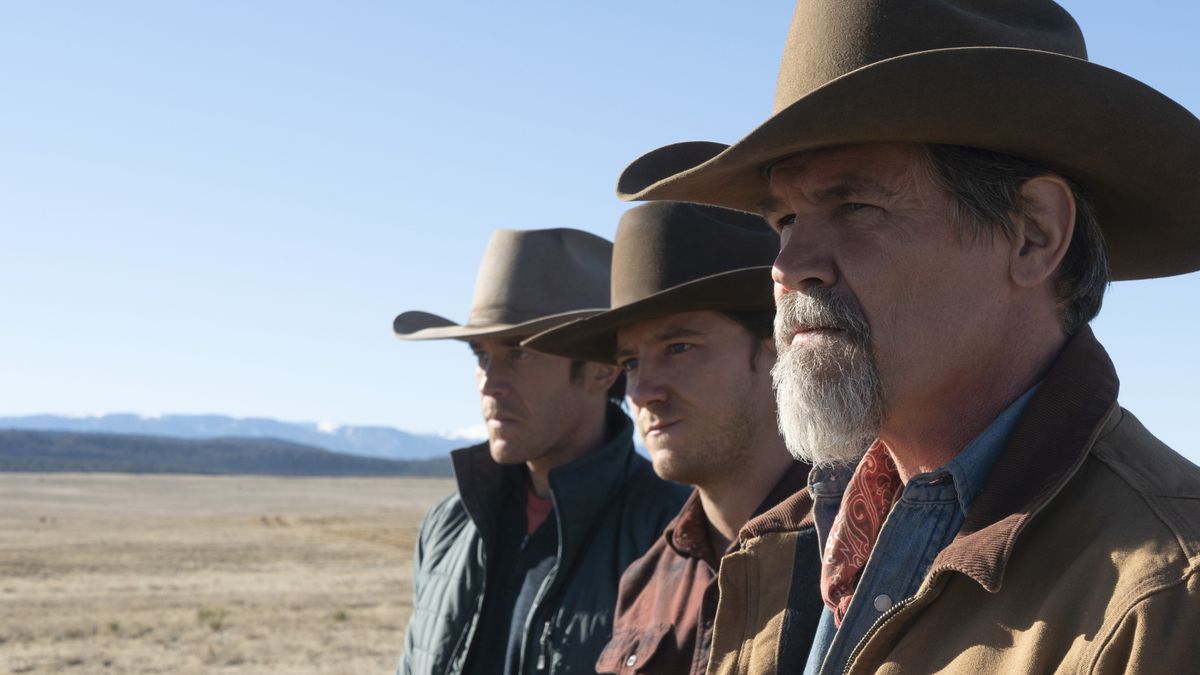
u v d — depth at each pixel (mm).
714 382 2758
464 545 4090
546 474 3945
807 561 2025
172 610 31375
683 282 2930
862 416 1562
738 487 2754
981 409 1599
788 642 1976
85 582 39094
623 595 2895
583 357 3529
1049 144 1536
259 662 23281
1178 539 1273
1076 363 1525
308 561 50031
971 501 1554
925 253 1573
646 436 2850
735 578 2086
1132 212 1748
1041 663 1309
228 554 53156
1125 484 1373
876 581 1633
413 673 4031
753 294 2748
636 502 3678
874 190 1600
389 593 37438
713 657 2070
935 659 1427
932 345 1571
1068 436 1451
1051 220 1584
